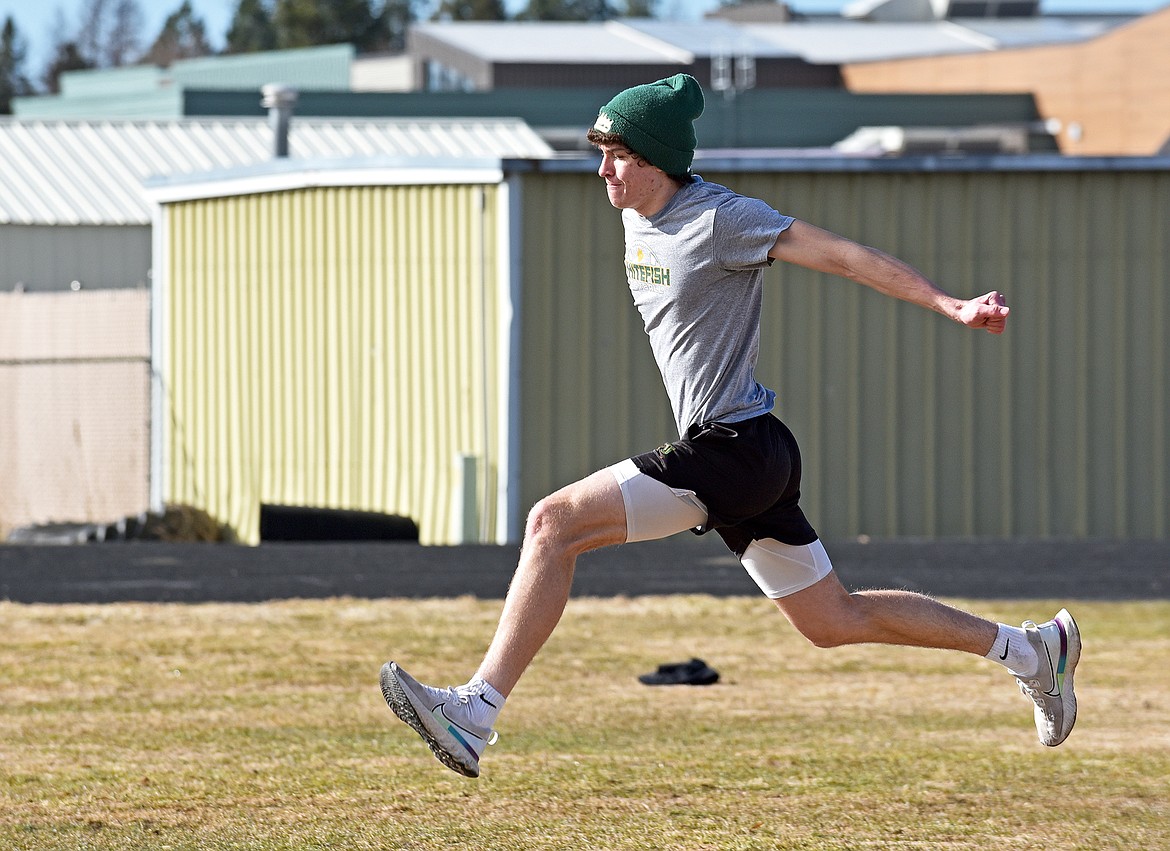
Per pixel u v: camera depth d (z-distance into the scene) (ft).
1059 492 195.42
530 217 193.26
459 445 198.08
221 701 94.38
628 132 55.72
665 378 58.65
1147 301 195.31
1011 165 192.95
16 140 296.92
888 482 194.39
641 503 56.44
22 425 239.91
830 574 60.64
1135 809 67.10
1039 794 69.82
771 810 66.69
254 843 61.26
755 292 57.16
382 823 64.34
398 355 202.49
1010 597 142.82
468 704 54.34
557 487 193.77
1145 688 99.86
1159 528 195.42
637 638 118.93
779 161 191.31
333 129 315.17
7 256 274.16
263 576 151.12
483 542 193.47
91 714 90.12
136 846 60.90
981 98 529.86
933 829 63.67
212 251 223.30
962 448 195.11
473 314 196.75
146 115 612.29
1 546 172.24
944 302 51.62
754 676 103.65
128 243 279.08
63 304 244.42
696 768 75.15
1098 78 528.22
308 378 211.20
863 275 53.42
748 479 56.80
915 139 431.84
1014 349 194.90
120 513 232.32
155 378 229.86
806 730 85.71
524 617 55.52
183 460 227.61
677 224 56.29
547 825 63.98
